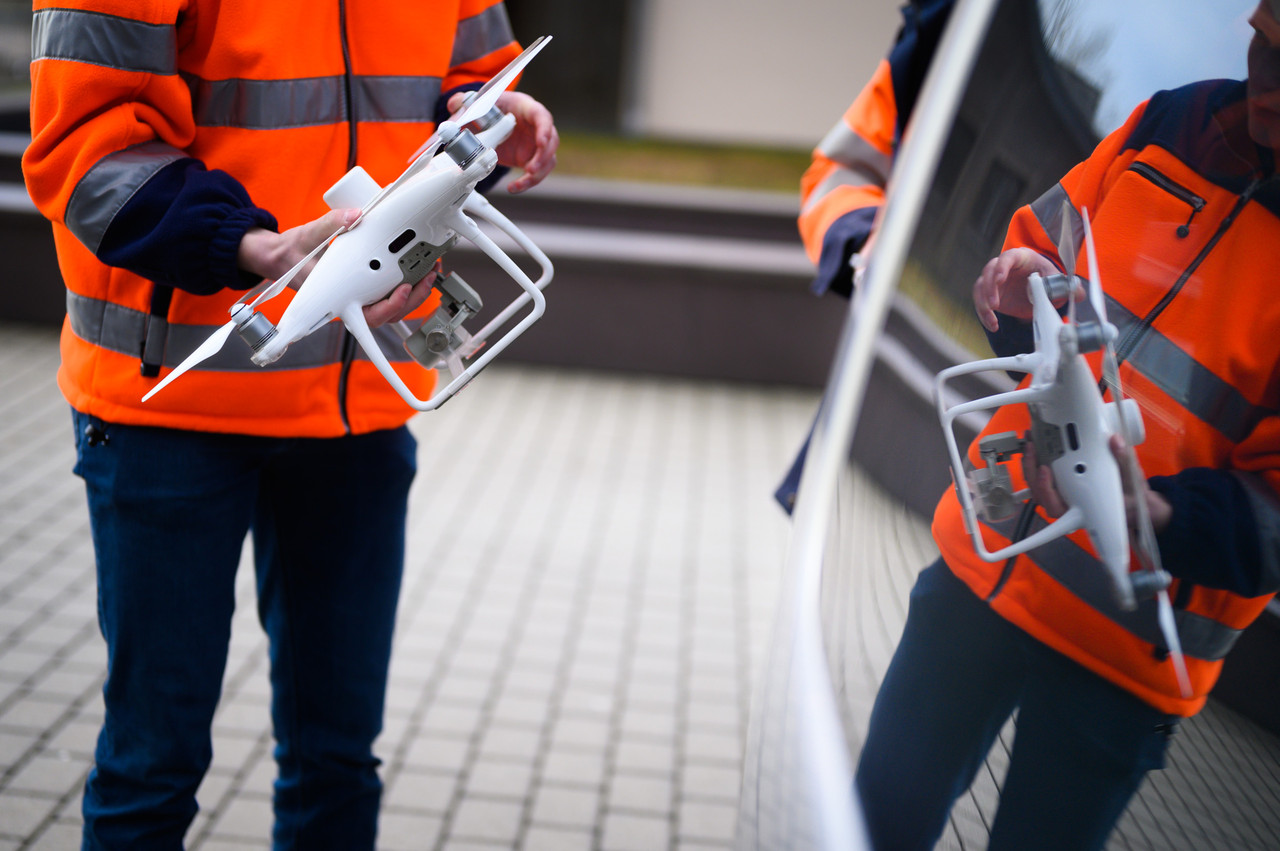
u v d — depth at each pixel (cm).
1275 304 77
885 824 85
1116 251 84
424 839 231
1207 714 75
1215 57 84
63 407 470
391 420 159
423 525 393
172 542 143
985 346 93
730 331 566
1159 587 78
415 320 157
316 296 118
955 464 92
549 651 314
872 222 175
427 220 120
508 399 530
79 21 120
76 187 123
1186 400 79
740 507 429
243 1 129
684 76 1323
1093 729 79
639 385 565
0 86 823
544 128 151
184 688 147
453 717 278
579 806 246
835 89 1311
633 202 605
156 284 135
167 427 141
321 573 166
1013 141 99
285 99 135
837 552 108
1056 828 79
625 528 403
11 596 318
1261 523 76
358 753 173
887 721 89
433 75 148
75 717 262
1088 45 94
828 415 123
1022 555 85
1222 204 80
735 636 331
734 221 605
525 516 407
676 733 278
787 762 97
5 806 229
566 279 560
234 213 124
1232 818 73
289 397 144
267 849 222
